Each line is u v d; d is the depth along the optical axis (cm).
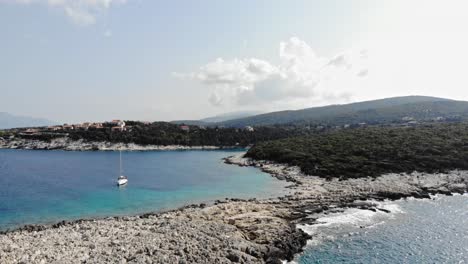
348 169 8331
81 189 7331
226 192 6981
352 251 3688
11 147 19300
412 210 5394
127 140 19638
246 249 3334
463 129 11175
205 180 8569
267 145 13212
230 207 5162
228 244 3406
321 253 3619
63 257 2934
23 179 8719
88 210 5453
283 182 8094
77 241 3403
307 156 9962
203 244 3353
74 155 15838
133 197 6481
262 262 3181
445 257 3581
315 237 4091
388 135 11362
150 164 12269
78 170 10550
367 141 10700
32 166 11600
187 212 4906
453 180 7425
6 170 10525
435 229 4447
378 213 5175
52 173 9856
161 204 5891
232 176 9188
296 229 4238
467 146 9175
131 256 2984
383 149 9475
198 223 4188
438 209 5462
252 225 4231
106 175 9469
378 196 6262
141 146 19325
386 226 4559
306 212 5094
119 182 7812
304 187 7231
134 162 12988
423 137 10406
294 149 11312
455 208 5519
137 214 5150
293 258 3478
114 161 13350
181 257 2994
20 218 4988
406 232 4322
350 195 6222
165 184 7994
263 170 10119
